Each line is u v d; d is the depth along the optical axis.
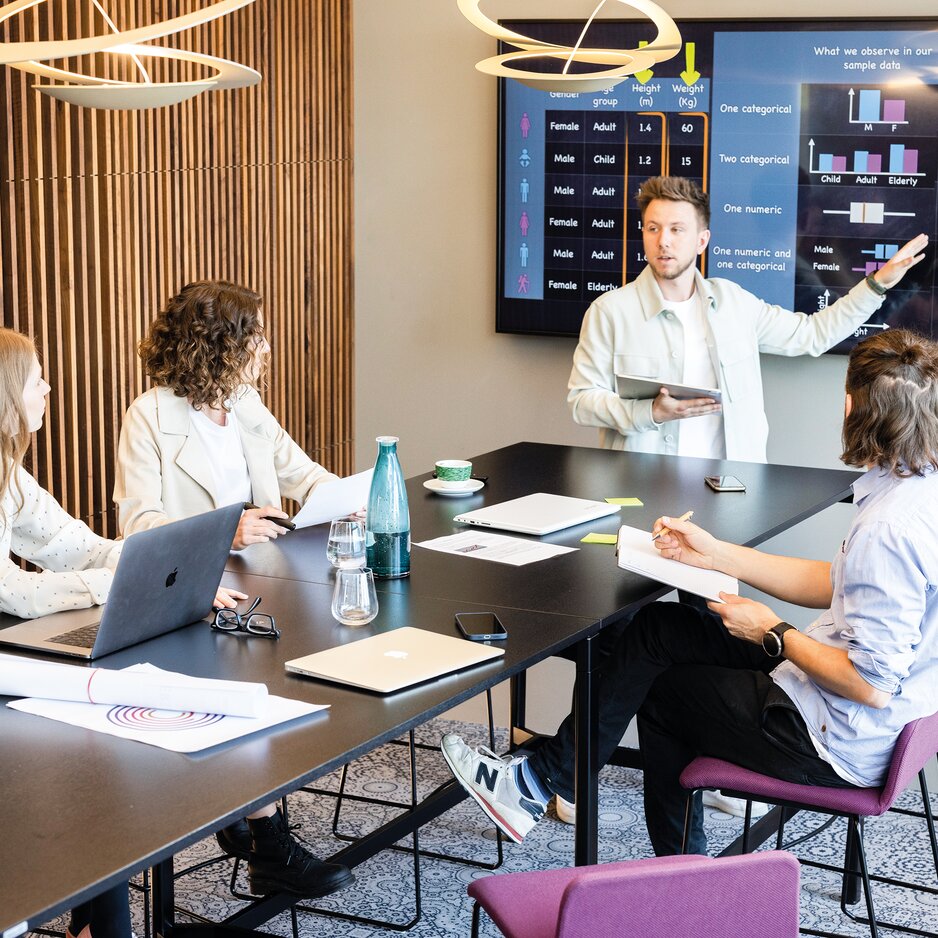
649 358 4.39
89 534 2.73
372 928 3.14
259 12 4.91
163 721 1.97
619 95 4.98
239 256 4.94
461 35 5.26
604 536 3.15
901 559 2.29
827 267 4.82
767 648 2.47
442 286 5.49
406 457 5.70
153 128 4.46
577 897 1.56
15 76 3.90
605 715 2.96
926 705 2.42
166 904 2.71
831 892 3.31
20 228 3.97
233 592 2.65
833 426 4.90
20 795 1.71
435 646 2.31
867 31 4.62
